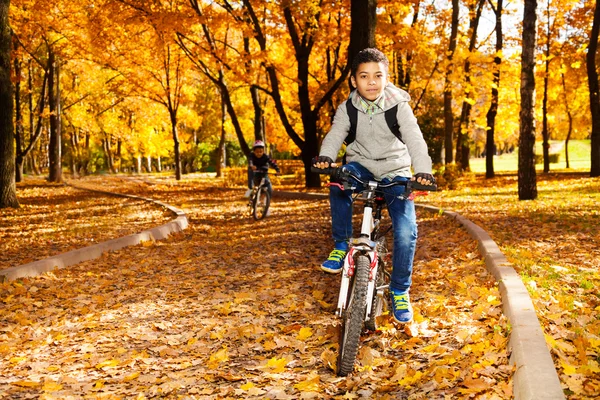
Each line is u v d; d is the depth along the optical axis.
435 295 5.74
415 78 26.36
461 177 29.44
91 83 38.75
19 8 25.34
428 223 11.70
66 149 57.38
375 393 3.52
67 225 12.79
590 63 24.22
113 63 30.30
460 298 5.56
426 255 8.03
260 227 12.63
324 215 14.54
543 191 17.97
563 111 41.59
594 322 4.33
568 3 29.69
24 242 10.29
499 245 8.02
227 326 5.29
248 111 44.28
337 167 3.87
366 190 3.89
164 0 21.12
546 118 33.91
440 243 8.93
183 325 5.43
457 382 3.48
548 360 3.26
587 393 3.05
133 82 32.56
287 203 18.69
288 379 3.86
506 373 3.46
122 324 5.52
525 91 14.77
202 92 49.84
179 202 19.73
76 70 36.31
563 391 3.02
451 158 26.19
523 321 4.00
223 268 8.22
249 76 21.31
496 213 12.20
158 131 51.75
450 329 4.60
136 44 29.17
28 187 30.16
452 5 24.55
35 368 4.37
